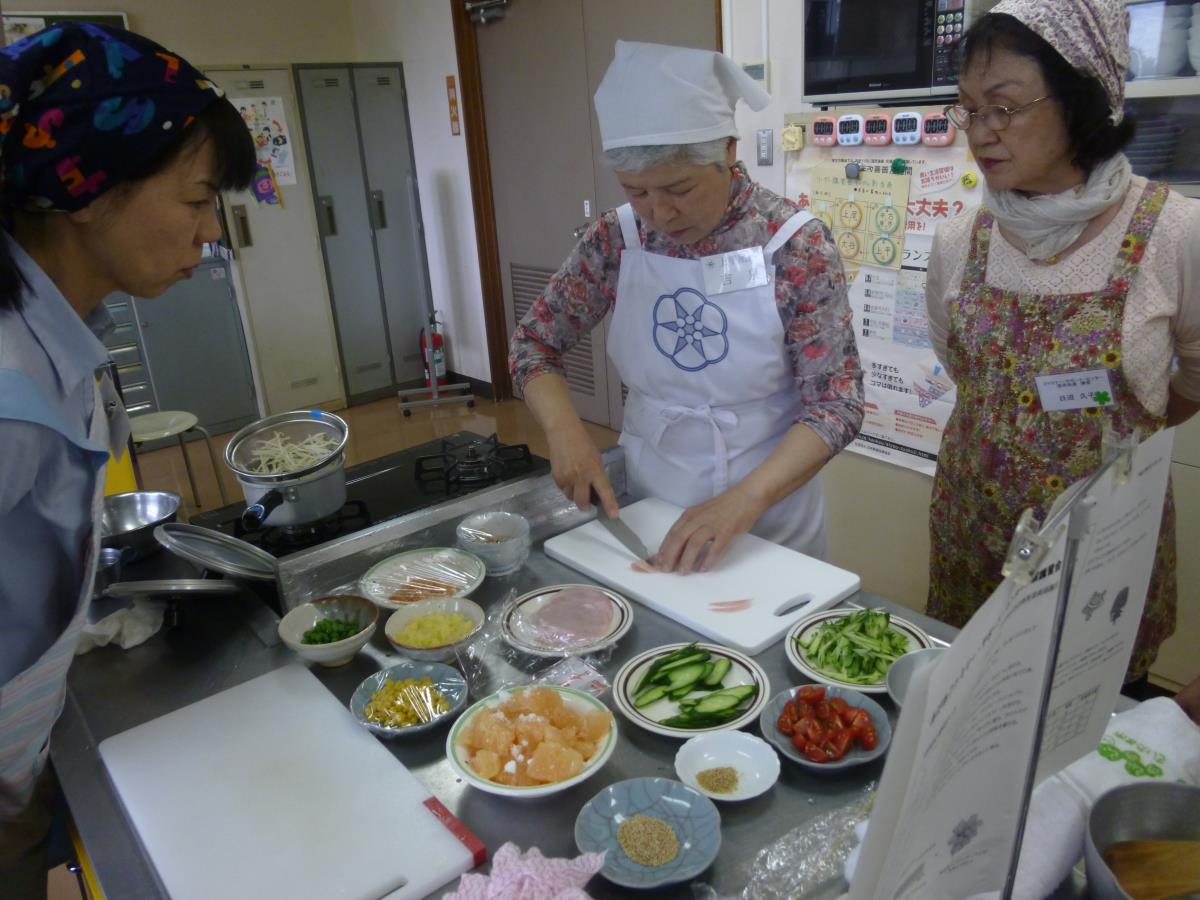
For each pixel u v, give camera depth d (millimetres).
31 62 765
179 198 867
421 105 4781
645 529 1446
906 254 2383
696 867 773
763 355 1419
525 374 1612
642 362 1547
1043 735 558
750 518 1297
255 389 4766
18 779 997
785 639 1115
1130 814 710
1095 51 1134
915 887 496
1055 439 1358
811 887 766
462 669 1128
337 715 1049
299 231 4688
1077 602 521
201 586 1239
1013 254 1382
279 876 823
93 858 881
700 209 1278
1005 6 1188
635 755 955
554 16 3852
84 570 960
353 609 1219
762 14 2557
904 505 2645
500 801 904
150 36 4207
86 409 962
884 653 1058
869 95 2301
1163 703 866
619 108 1207
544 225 4363
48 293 857
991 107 1218
